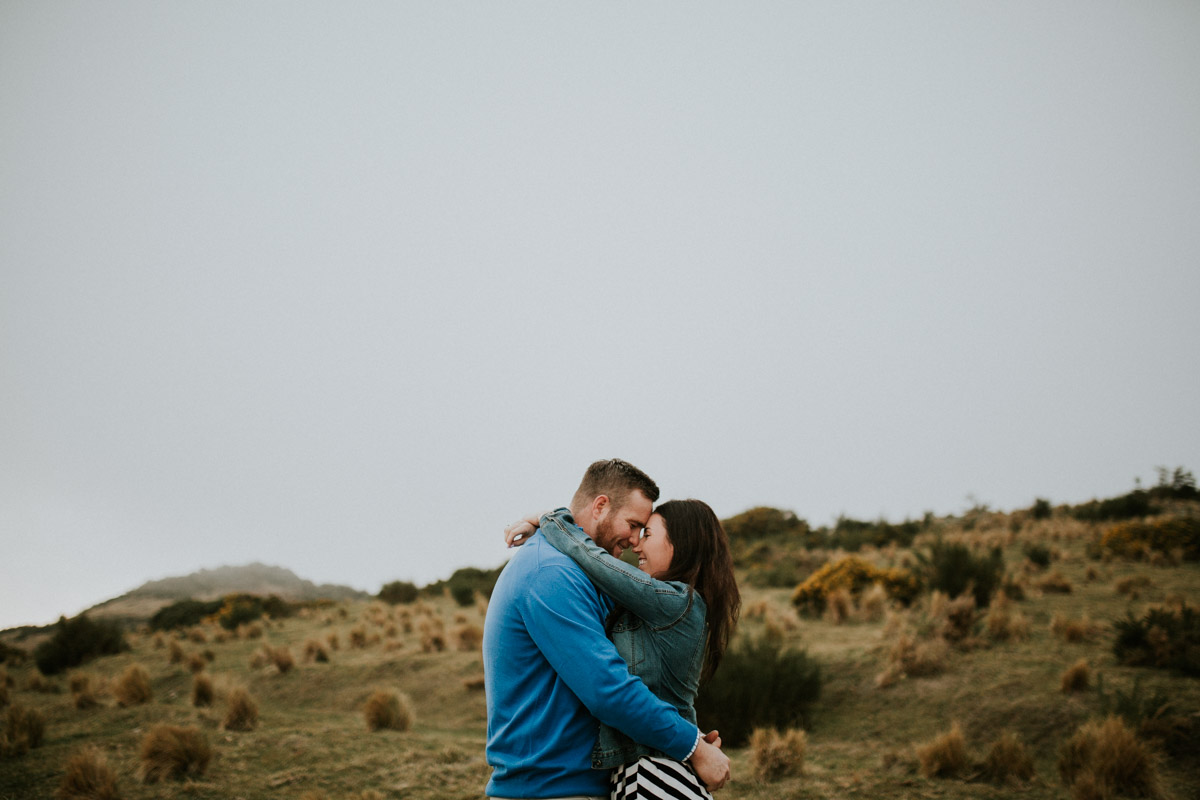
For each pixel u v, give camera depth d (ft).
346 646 50.70
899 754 21.13
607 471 8.50
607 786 7.32
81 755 18.84
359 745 23.47
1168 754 19.42
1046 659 27.91
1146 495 84.28
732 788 19.20
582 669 6.83
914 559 65.10
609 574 7.45
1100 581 45.60
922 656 28.60
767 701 26.09
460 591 75.41
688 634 7.68
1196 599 37.01
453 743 24.17
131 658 52.16
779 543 100.63
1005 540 72.08
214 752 22.39
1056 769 19.70
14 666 56.29
